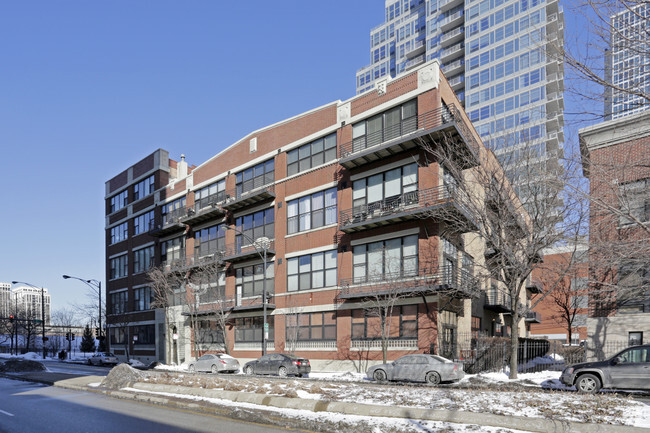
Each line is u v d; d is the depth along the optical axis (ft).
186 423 32.58
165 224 135.23
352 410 32.42
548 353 100.89
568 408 31.19
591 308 65.72
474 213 67.67
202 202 128.16
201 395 43.42
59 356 171.01
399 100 83.97
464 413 28.76
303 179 99.91
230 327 111.75
